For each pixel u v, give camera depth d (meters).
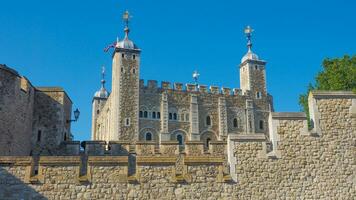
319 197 13.50
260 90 84.31
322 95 14.52
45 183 12.66
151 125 74.06
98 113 96.50
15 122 16.38
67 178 12.76
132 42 76.56
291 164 13.71
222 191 13.19
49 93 19.31
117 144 17.94
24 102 17.41
